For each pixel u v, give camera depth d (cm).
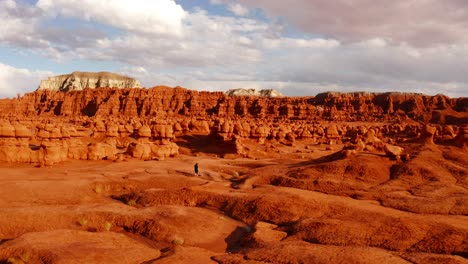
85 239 2627
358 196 3969
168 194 4038
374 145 5331
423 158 4806
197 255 2494
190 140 9506
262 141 10138
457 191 3931
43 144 5447
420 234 2788
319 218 3234
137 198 4050
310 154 8475
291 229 3120
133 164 5844
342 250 2500
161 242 2870
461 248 2555
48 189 4025
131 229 3088
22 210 3125
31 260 2250
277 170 5194
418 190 4009
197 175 5291
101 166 5581
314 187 4328
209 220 3294
